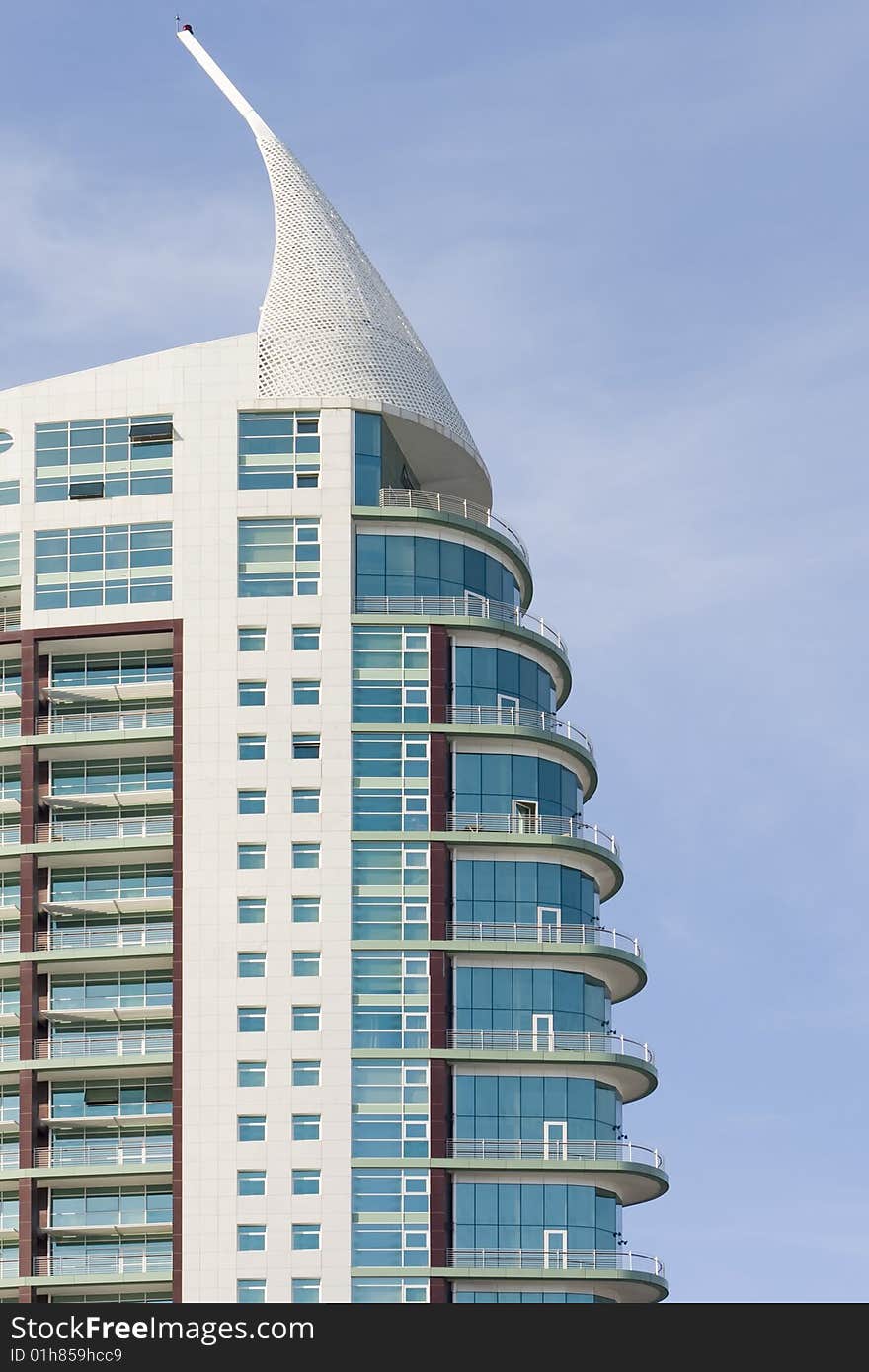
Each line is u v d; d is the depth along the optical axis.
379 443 159.12
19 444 159.38
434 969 149.38
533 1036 149.50
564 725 159.62
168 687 155.00
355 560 156.62
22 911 151.12
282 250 166.12
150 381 159.38
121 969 151.50
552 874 152.75
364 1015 148.38
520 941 150.50
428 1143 146.38
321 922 149.75
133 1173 146.50
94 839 152.12
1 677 157.75
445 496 161.62
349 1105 146.75
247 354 160.25
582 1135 148.12
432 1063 147.88
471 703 155.12
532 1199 146.62
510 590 161.25
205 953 149.25
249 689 153.75
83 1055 149.25
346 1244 144.38
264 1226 144.75
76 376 160.25
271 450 158.00
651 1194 152.88
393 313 168.88
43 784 154.75
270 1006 148.38
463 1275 144.12
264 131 172.50
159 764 154.75
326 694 153.62
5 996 152.25
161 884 152.50
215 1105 146.75
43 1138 148.50
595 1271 144.75
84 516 157.62
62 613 156.00
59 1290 145.62
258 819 151.38
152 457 158.12
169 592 155.50
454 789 153.50
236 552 156.12
